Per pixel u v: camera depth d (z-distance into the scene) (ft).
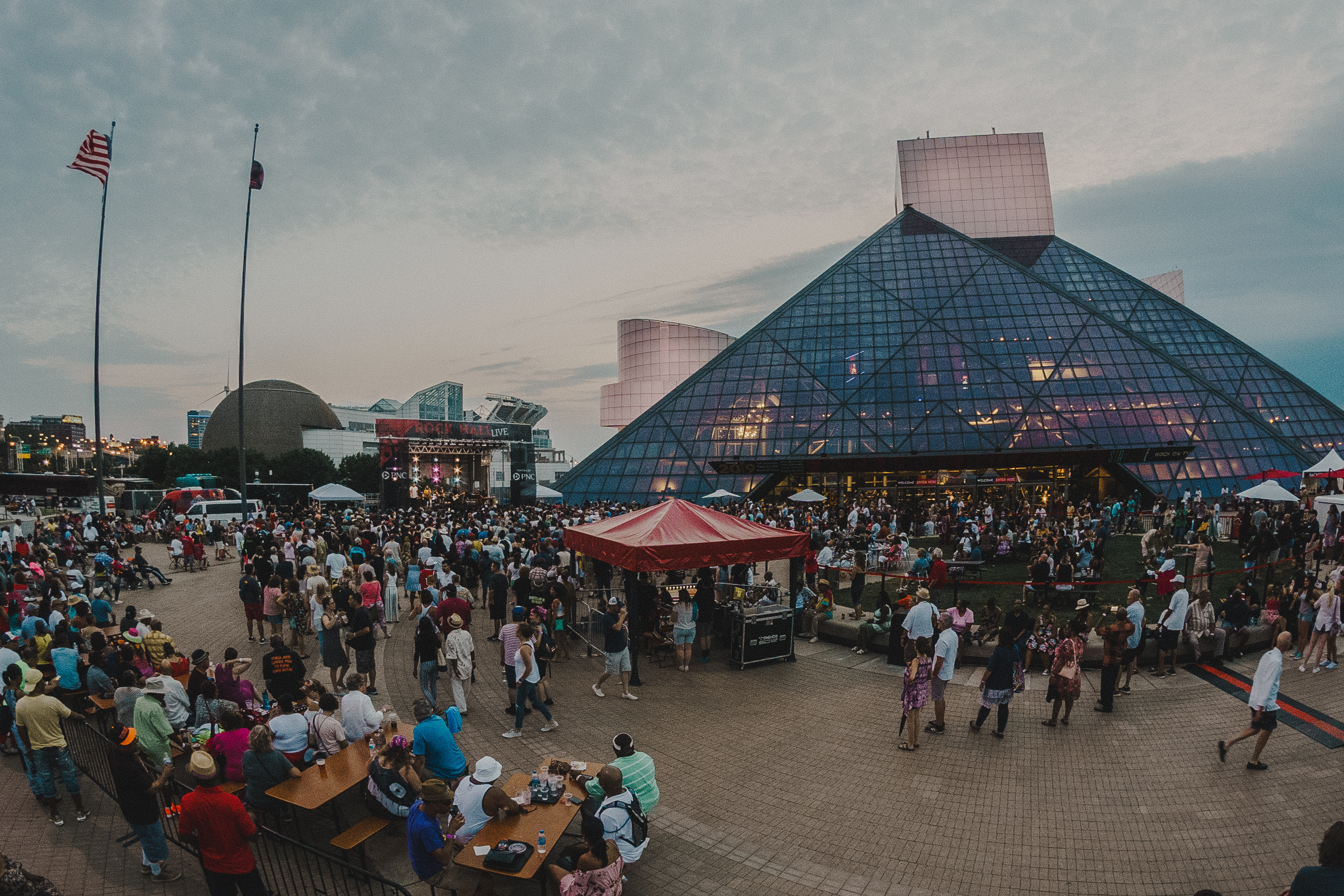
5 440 448.65
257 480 321.73
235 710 27.17
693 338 259.60
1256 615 51.01
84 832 26.50
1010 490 159.63
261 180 111.04
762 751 33.94
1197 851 24.81
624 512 116.88
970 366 175.94
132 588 78.95
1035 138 240.12
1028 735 35.40
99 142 109.70
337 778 25.53
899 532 109.40
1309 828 25.99
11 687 29.89
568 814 23.17
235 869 20.34
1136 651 40.40
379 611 55.88
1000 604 63.62
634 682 44.32
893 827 26.84
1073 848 25.18
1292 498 83.61
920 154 241.35
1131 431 160.56
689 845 25.67
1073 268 211.61
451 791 23.38
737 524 52.44
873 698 41.47
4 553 72.95
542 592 54.60
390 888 23.52
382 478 174.70
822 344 188.03
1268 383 175.42
